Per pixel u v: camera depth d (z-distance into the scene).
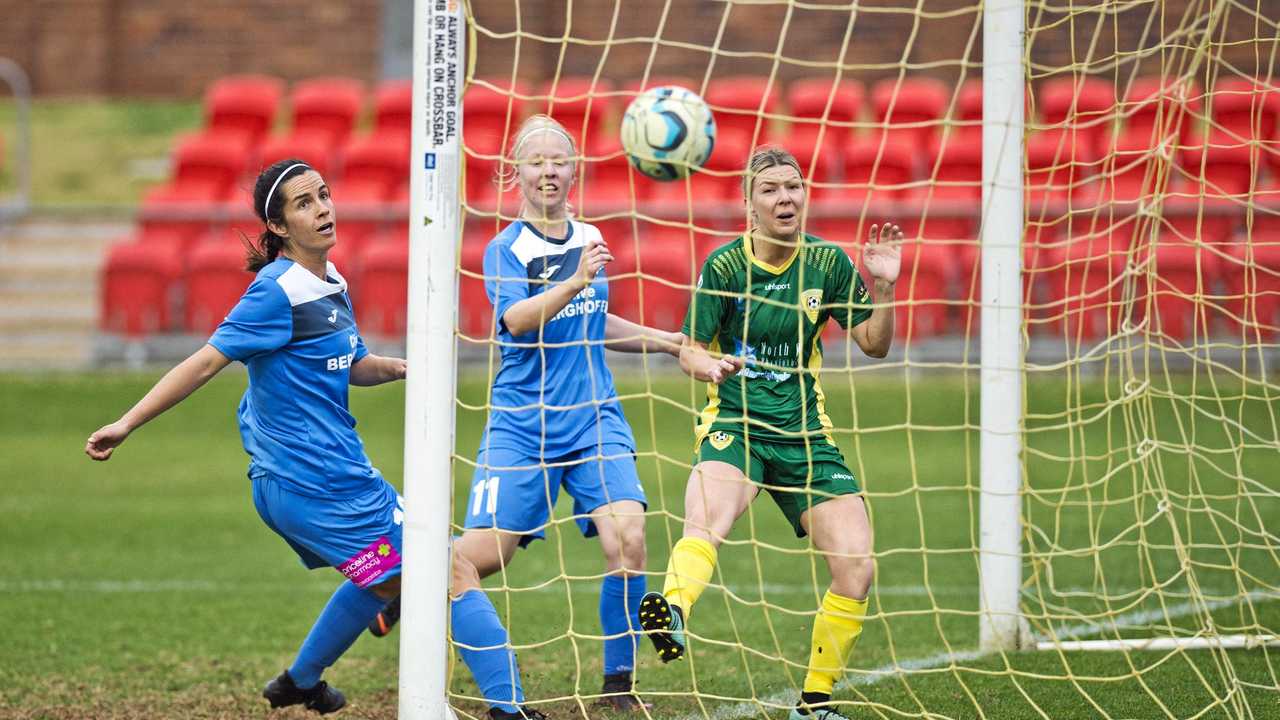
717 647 21.89
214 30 74.56
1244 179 51.53
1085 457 19.00
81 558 30.27
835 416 45.84
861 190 57.50
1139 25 57.72
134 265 54.41
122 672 20.59
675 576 15.86
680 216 54.53
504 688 16.20
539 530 18.00
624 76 69.25
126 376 52.78
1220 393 45.12
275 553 31.02
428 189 15.52
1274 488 35.03
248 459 43.19
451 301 15.59
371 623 17.70
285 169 16.31
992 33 19.92
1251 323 19.84
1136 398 19.73
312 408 16.41
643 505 17.95
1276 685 18.48
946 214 52.91
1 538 32.41
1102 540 30.08
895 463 40.16
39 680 20.08
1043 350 48.94
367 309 53.16
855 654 20.98
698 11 68.81
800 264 16.11
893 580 27.20
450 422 15.64
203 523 34.34
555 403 17.80
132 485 39.25
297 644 22.56
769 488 16.00
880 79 67.19
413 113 15.59
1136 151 19.36
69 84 74.75
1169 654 18.42
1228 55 57.09
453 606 16.38
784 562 29.50
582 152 16.02
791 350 16.94
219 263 54.19
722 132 62.50
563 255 17.98
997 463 20.67
